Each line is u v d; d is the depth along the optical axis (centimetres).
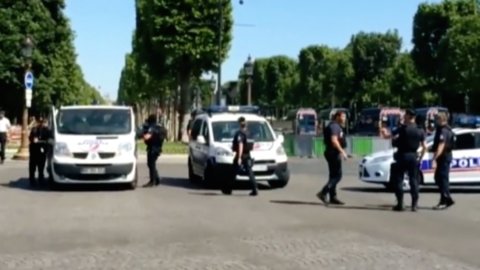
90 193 1994
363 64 9488
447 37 7488
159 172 2844
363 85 9431
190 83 5200
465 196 2033
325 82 10012
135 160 2069
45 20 6134
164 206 1695
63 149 2012
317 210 1638
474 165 2112
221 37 4719
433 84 8175
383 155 2155
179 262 1034
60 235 1270
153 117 2222
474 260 1062
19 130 4981
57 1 6381
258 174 2084
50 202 1769
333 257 1075
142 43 5091
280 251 1121
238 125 2152
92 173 2006
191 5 4794
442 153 1694
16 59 5872
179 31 4806
